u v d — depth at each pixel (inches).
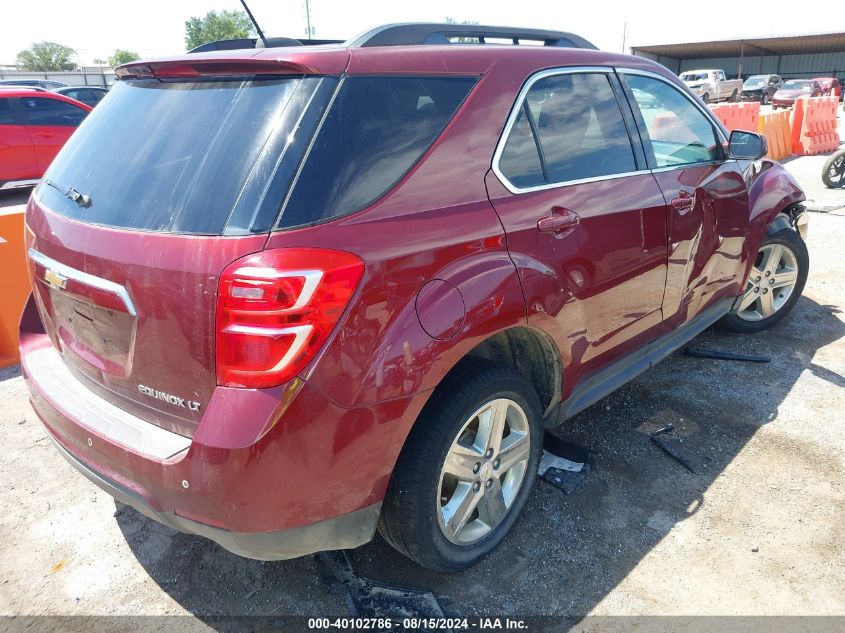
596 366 111.7
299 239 68.5
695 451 123.5
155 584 95.5
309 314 67.3
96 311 80.1
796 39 1804.9
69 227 83.0
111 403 83.0
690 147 133.3
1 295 168.1
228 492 68.1
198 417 71.9
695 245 128.8
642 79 124.1
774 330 177.2
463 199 84.7
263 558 74.5
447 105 86.4
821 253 244.1
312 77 75.8
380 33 89.0
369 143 76.9
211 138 75.9
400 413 75.5
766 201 153.4
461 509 90.1
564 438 129.1
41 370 95.2
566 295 96.7
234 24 2218.3
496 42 106.3
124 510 112.3
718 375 152.7
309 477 71.0
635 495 111.7
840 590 90.3
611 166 110.3
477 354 101.0
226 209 70.1
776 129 466.0
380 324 72.7
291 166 70.9
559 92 103.5
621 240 107.1
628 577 94.0
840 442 124.6
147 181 77.9
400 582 94.2
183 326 69.8
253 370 66.7
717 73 1244.5
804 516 105.0
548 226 93.4
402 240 75.6
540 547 100.2
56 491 117.7
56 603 92.3
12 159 398.9
